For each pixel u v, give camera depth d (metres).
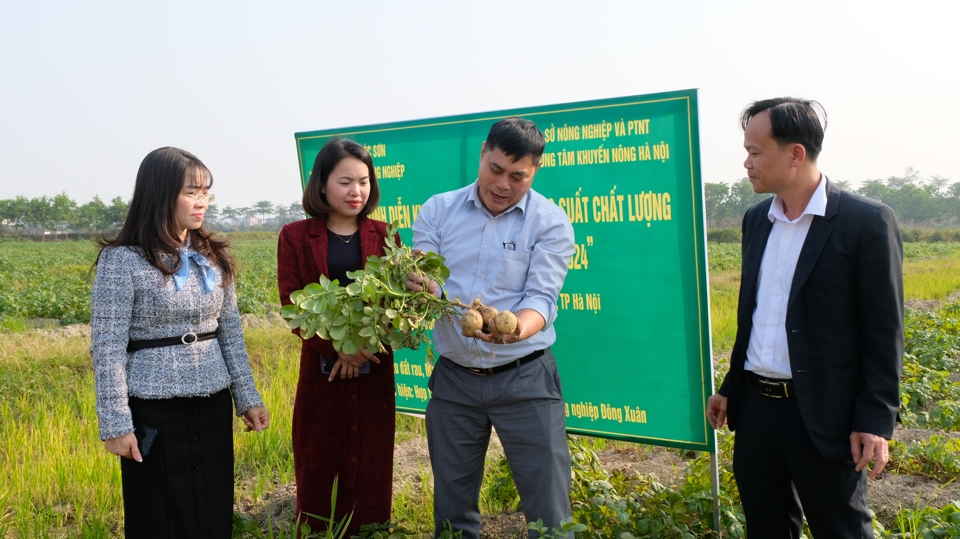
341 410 3.93
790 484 3.16
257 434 5.82
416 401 5.05
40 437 5.91
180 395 3.16
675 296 4.01
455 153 4.58
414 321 3.07
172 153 3.13
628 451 5.79
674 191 3.95
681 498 3.98
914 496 4.54
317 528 4.00
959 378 8.73
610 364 4.22
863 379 2.81
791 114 2.77
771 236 3.06
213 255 3.37
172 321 3.17
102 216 118.62
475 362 3.30
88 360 9.26
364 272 3.18
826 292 2.83
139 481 3.15
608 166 4.09
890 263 2.73
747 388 3.15
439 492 3.54
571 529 3.13
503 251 3.32
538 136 3.07
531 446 3.30
